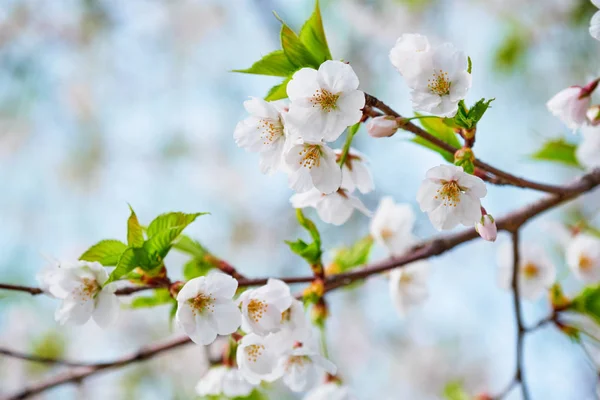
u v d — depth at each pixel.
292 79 0.93
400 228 1.10
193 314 0.94
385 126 0.93
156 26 2.24
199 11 2.24
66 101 2.21
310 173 0.94
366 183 0.99
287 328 0.96
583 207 1.70
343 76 0.93
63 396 1.82
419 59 0.94
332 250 1.10
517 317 1.09
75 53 2.17
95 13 2.15
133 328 1.94
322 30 0.96
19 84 2.09
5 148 2.16
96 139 2.28
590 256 1.14
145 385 1.89
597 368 1.09
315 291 1.00
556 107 1.01
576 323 1.10
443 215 0.94
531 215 1.06
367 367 2.07
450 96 0.93
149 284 0.97
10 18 2.06
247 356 0.96
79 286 0.96
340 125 0.93
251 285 1.00
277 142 0.95
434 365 2.06
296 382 0.97
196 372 1.92
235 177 2.30
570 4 1.71
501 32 1.81
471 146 0.95
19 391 1.06
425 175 0.94
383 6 1.93
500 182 1.01
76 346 1.87
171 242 0.96
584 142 1.11
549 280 1.13
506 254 1.14
